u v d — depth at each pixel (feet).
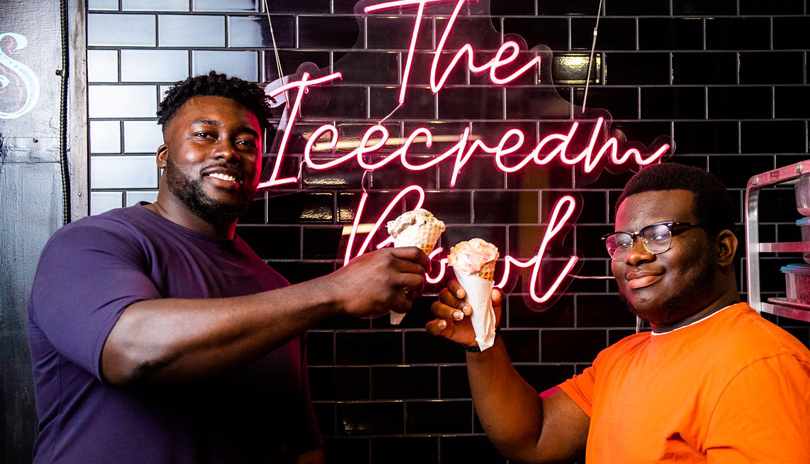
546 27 7.41
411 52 7.13
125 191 7.13
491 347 4.41
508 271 7.13
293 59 7.29
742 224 7.41
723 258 3.71
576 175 7.38
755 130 7.45
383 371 7.25
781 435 2.94
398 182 7.30
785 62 7.48
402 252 3.19
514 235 7.36
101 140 7.11
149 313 2.87
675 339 3.67
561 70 7.43
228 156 3.99
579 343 7.34
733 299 3.77
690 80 7.47
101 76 7.11
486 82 7.38
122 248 3.54
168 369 2.83
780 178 5.40
